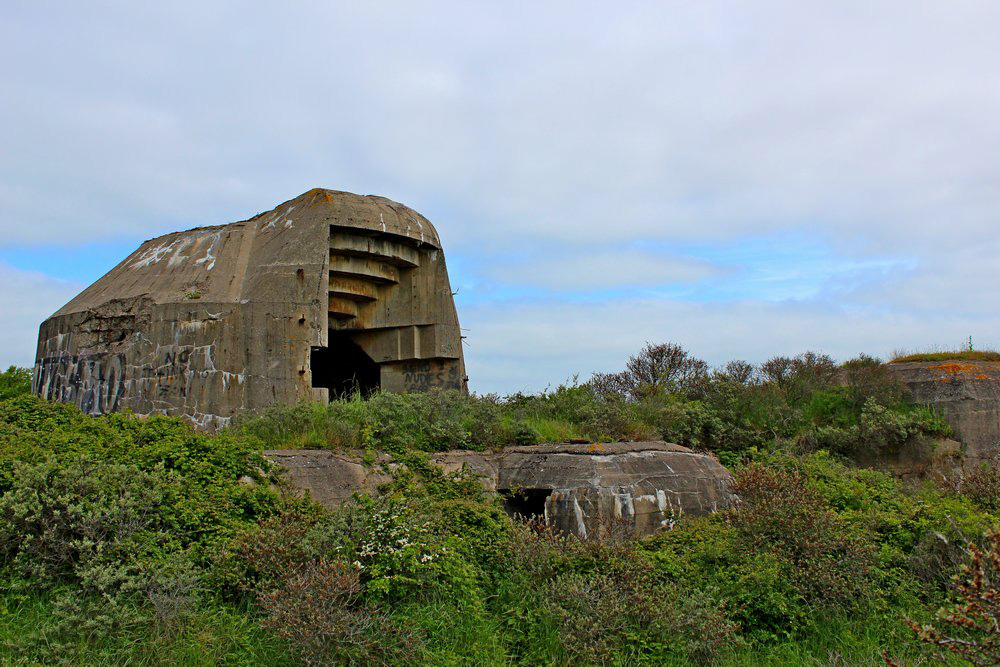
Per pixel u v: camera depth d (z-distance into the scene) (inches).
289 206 698.2
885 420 743.7
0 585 308.8
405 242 724.7
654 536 439.2
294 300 618.5
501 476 513.3
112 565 311.6
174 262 684.1
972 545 315.9
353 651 292.0
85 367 633.6
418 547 344.8
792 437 755.4
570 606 342.3
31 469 330.3
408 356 746.8
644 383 948.6
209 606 319.9
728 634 343.9
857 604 374.0
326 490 426.6
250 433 492.4
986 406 772.0
